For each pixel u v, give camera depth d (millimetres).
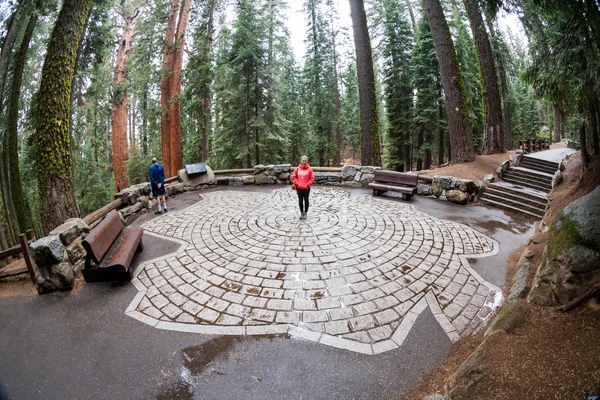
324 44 24078
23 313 3910
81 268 4891
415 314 3674
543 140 20656
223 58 17234
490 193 9867
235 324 3535
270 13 21594
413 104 22594
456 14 20938
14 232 10906
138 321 3645
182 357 3055
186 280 4562
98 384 2764
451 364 2865
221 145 18594
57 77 6863
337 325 3492
